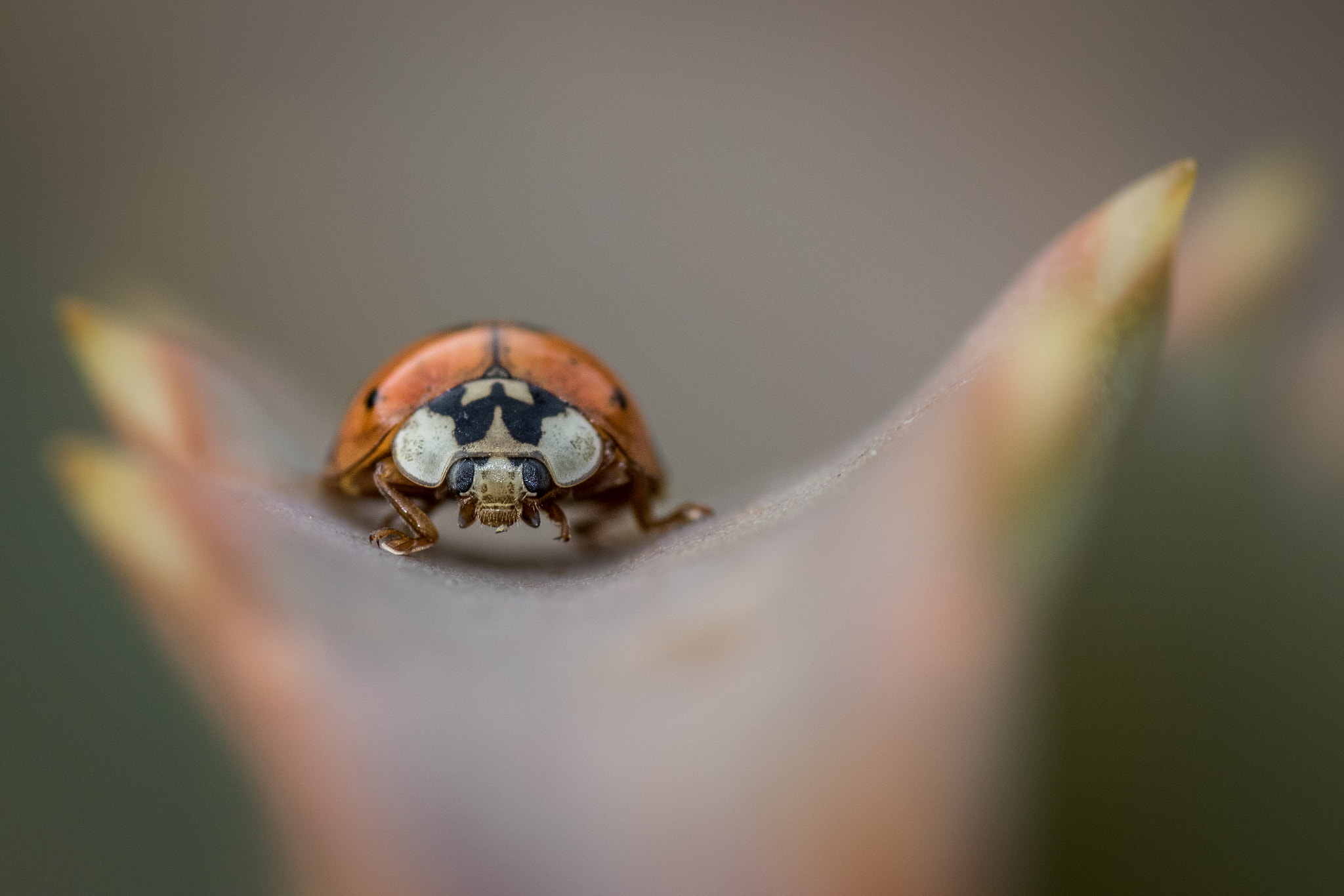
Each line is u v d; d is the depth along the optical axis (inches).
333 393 1.9
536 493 1.9
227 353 1.8
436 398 1.9
